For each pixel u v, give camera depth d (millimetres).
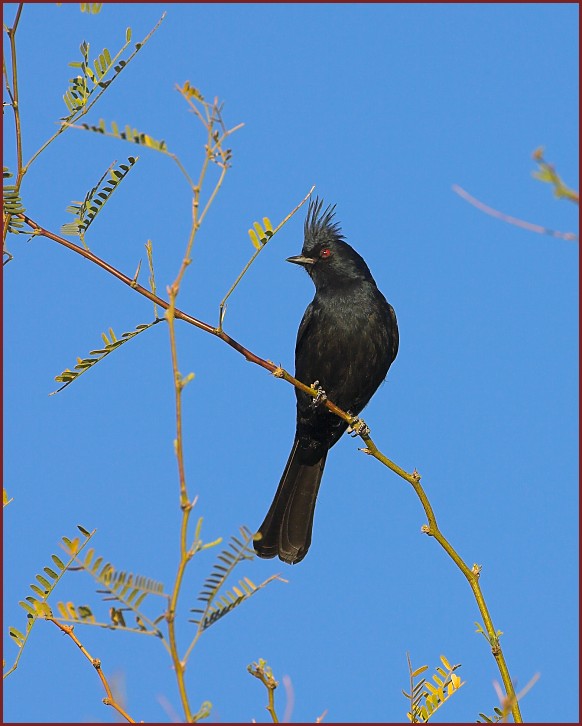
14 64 9133
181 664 5957
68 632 7316
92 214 9914
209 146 6863
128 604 6023
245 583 6348
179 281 6684
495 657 8641
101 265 9859
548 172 4293
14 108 9141
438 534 9977
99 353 9617
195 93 6875
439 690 8055
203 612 6188
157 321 9797
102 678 7168
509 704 6816
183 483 6156
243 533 6348
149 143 6930
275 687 6812
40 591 7359
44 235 9805
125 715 6961
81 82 9133
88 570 6004
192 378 6359
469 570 9352
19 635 7262
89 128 7016
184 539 6043
